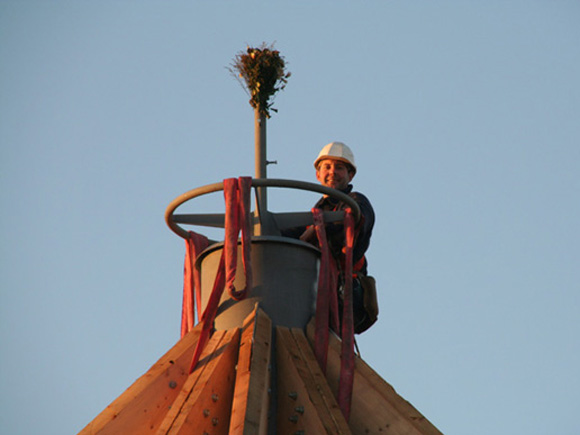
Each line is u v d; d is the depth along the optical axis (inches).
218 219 1031.6
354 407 898.1
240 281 950.4
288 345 912.9
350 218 1003.9
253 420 800.9
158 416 885.2
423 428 873.5
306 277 975.6
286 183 957.2
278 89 1068.5
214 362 886.4
